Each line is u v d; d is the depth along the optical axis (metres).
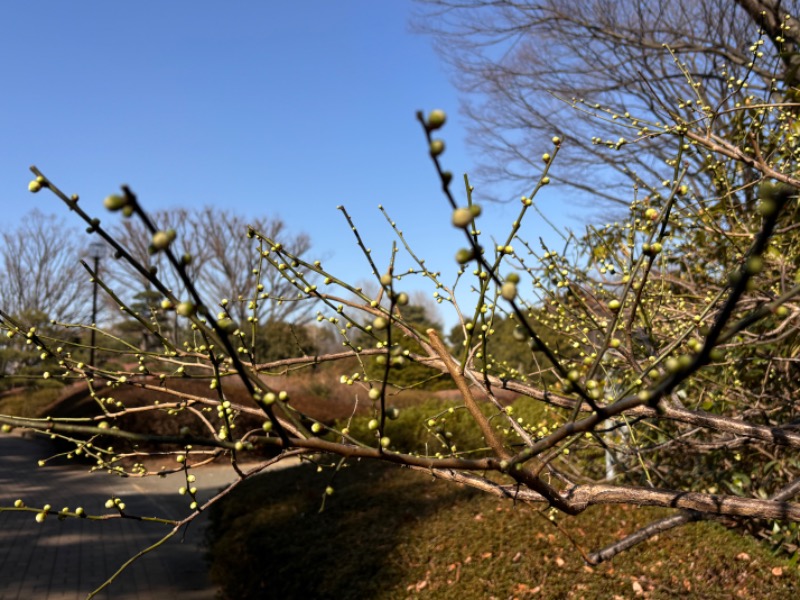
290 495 6.30
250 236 2.08
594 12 8.52
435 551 4.31
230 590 5.39
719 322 0.89
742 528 4.43
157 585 5.94
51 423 1.45
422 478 6.10
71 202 1.24
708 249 4.46
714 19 8.06
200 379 2.25
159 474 1.74
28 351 20.08
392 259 2.15
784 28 3.28
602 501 1.70
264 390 1.29
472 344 1.88
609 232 3.95
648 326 2.55
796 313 3.08
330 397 17.20
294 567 4.59
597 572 3.75
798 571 3.61
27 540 7.18
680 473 4.55
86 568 6.32
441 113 0.95
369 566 4.30
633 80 7.87
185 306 1.01
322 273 2.00
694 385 4.14
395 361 1.24
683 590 3.46
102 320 22.39
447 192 1.00
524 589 3.66
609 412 1.12
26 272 27.00
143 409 2.07
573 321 3.00
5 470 11.41
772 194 0.82
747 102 3.36
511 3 8.92
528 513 4.62
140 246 22.64
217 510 6.69
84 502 9.05
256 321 2.22
